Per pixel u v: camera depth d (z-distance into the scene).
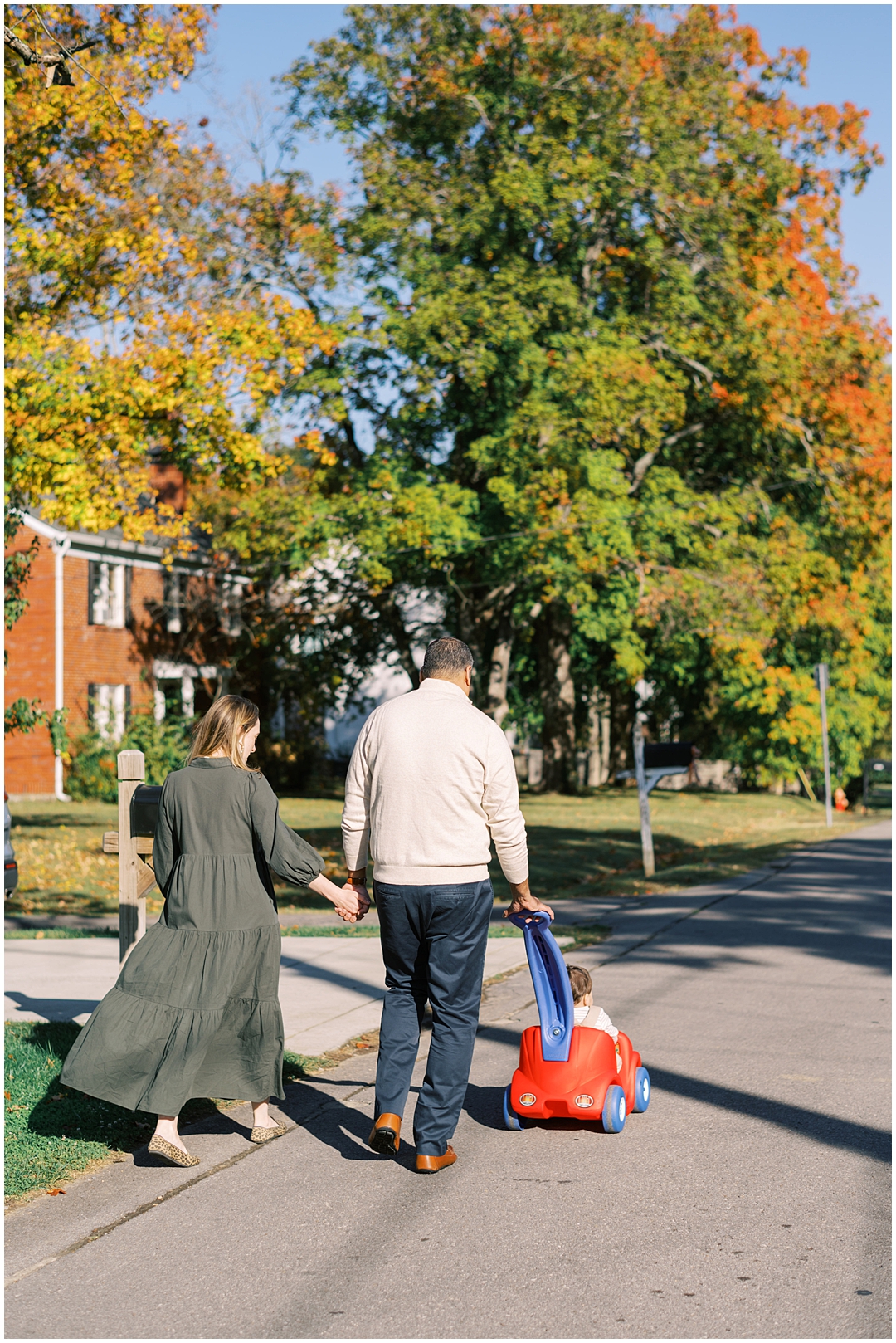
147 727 31.98
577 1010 6.17
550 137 27.31
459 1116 5.55
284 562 29.84
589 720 44.31
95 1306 3.91
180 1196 4.89
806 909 13.77
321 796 34.91
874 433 29.77
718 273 29.12
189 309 18.08
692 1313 3.86
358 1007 8.43
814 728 37.31
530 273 28.06
